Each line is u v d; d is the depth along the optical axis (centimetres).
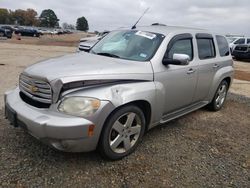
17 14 12575
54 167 346
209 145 445
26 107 346
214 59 565
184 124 530
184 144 440
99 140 347
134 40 456
